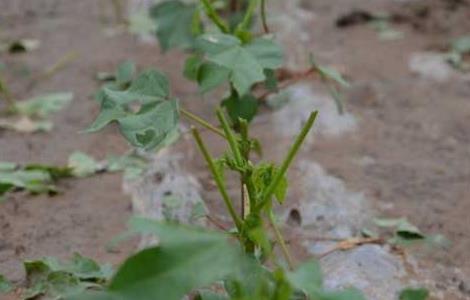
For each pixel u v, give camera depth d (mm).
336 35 1998
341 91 1745
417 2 2139
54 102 1724
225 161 1190
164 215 1412
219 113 1196
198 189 1473
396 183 1506
